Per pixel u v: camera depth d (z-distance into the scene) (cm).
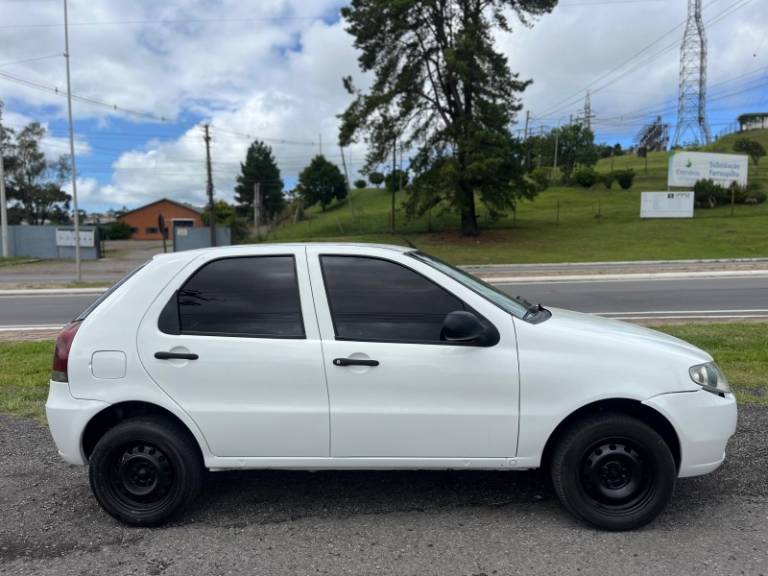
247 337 348
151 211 8619
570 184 6625
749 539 324
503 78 3369
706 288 1572
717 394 341
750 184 4853
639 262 2575
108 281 2388
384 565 307
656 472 332
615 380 332
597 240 3438
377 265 357
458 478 413
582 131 7981
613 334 350
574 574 295
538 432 335
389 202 7681
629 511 335
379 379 338
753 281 1719
